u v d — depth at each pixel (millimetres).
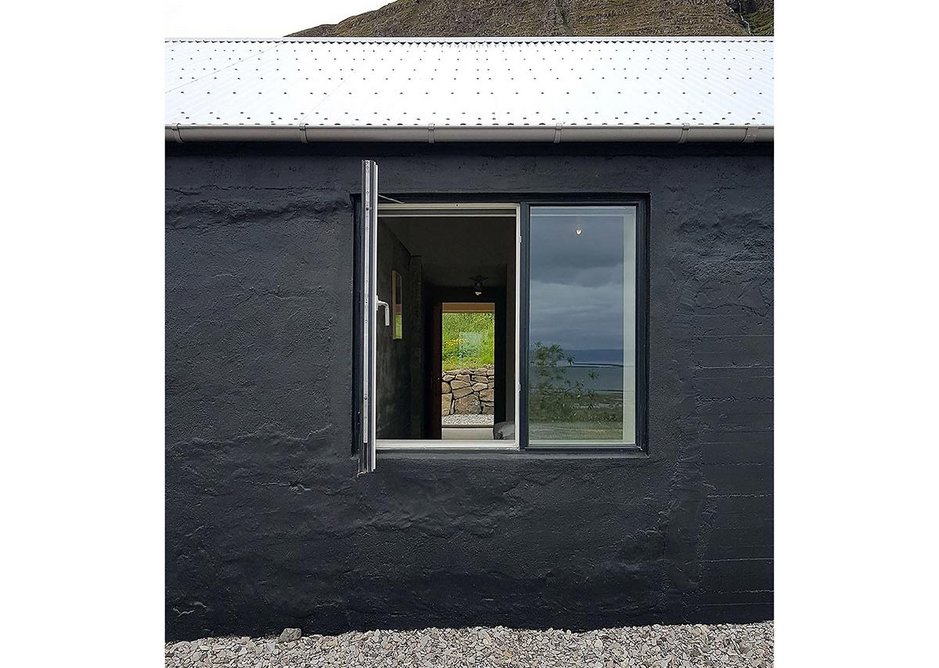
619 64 4387
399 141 3279
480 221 5395
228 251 3357
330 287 3365
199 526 3330
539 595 3340
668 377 3342
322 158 3359
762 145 3346
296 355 3355
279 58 4484
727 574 3342
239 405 3346
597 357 3420
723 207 3359
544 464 3330
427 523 3346
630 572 3340
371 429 2926
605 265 3422
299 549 3340
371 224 2910
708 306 3352
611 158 3359
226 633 3332
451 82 3986
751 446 3342
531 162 3354
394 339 5598
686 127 3176
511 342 6461
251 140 3268
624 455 3352
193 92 3682
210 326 3346
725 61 4449
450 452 3402
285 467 3342
